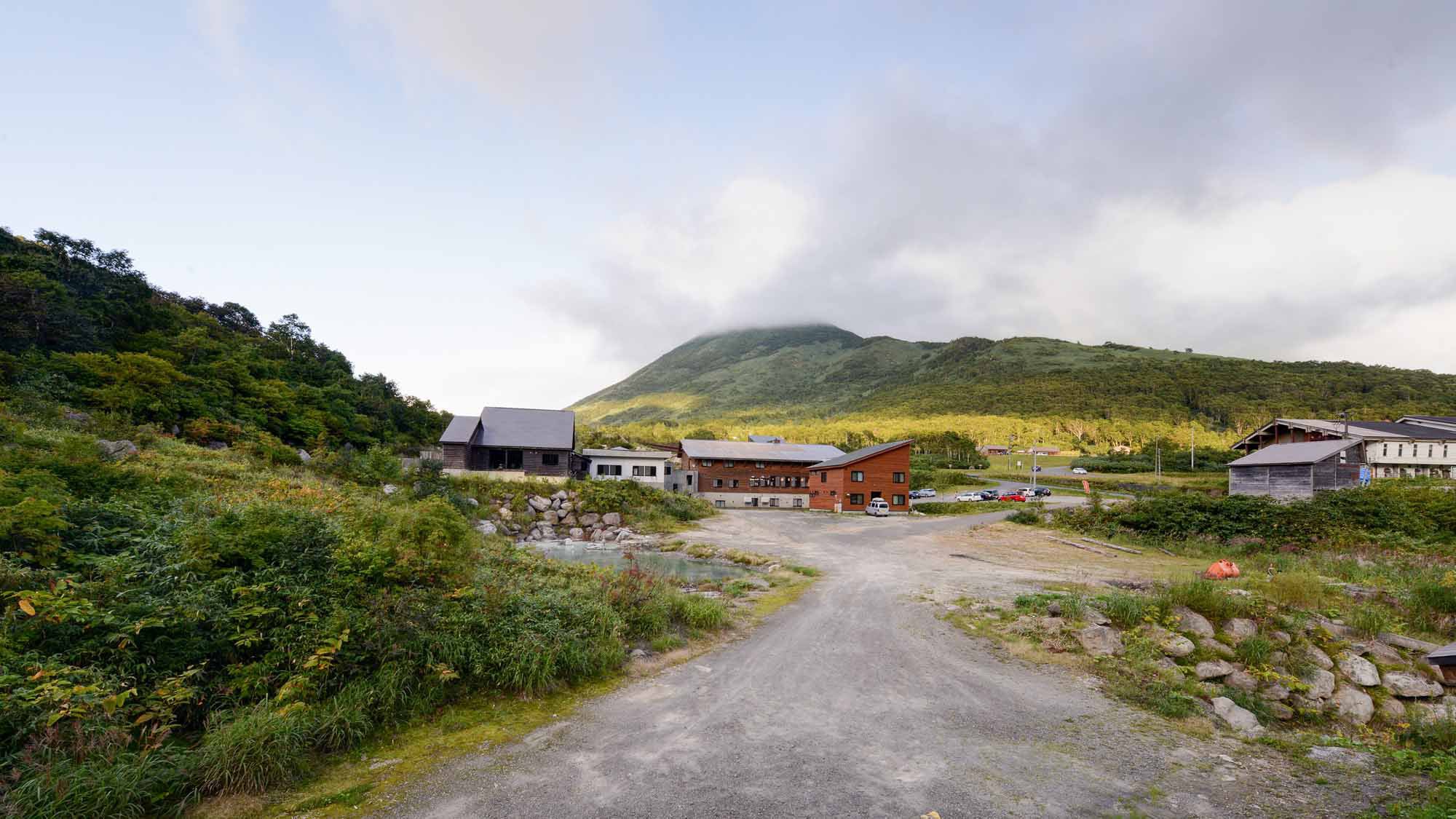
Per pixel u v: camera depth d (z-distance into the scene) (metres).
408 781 5.68
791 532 33.59
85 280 46.41
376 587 8.64
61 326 34.69
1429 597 12.48
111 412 27.00
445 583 9.51
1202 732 7.50
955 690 8.83
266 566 8.28
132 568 7.46
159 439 24.91
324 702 6.64
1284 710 8.84
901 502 48.00
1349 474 34.72
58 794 4.35
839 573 20.28
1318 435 47.94
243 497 16.30
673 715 7.67
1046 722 7.67
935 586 17.16
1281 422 50.31
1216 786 6.02
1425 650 10.65
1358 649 10.57
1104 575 18.89
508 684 8.08
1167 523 26.38
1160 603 11.56
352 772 5.84
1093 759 6.61
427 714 7.18
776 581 18.84
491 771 5.95
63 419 22.56
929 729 7.35
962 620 13.05
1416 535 23.19
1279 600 12.42
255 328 81.12
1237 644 10.35
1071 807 5.50
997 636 11.79
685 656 10.36
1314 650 10.34
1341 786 6.05
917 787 5.82
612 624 10.34
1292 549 22.33
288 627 7.13
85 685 5.28
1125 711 8.12
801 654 10.66
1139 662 9.73
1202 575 17.42
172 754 5.28
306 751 5.93
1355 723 8.90
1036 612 12.79
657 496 40.97
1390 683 9.78
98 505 10.16
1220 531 24.86
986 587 16.72
